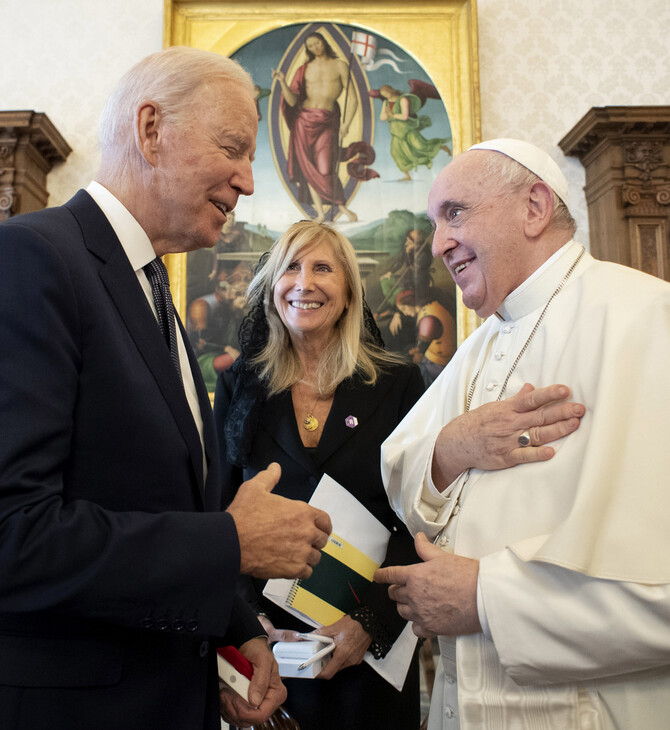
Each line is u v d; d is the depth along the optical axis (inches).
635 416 59.7
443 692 69.9
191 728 56.8
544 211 72.7
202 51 66.6
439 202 74.5
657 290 66.4
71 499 53.7
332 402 106.3
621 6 221.8
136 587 49.0
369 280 206.2
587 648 54.9
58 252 53.6
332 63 214.5
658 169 198.1
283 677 86.7
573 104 217.5
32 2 221.1
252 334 112.6
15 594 47.7
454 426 71.6
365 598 89.7
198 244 67.8
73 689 50.9
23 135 195.3
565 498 62.0
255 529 55.6
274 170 211.2
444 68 213.8
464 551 66.2
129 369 56.1
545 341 71.4
